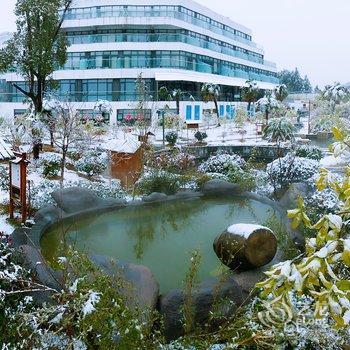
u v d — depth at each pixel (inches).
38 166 653.9
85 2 1699.1
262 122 1471.5
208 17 1998.0
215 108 1729.8
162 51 1683.1
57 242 366.3
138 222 433.1
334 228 100.2
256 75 2482.8
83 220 425.7
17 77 1678.2
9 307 214.2
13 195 418.0
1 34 1934.1
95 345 165.2
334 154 118.0
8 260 255.6
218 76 1964.8
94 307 156.6
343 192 108.6
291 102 2539.4
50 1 759.1
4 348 193.0
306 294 206.1
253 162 794.8
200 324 222.4
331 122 964.0
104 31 1704.0
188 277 232.5
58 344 179.2
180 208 481.7
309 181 530.3
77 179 600.7
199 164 776.9
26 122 751.7
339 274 192.4
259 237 296.4
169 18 1674.5
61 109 804.0
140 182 533.6
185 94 1704.0
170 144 1009.5
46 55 770.8
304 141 953.5
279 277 98.3
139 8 1720.0
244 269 297.1
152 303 223.6
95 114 1609.3
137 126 1005.8
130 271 259.9
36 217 397.7
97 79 1679.4
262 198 508.7
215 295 228.2
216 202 506.6
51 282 233.1
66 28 1680.6
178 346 195.6
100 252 356.2
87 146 757.9
